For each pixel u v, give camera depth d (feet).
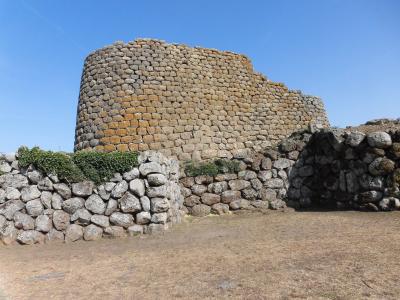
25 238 25.86
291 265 17.33
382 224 25.67
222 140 50.67
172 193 31.60
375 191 31.71
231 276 16.39
